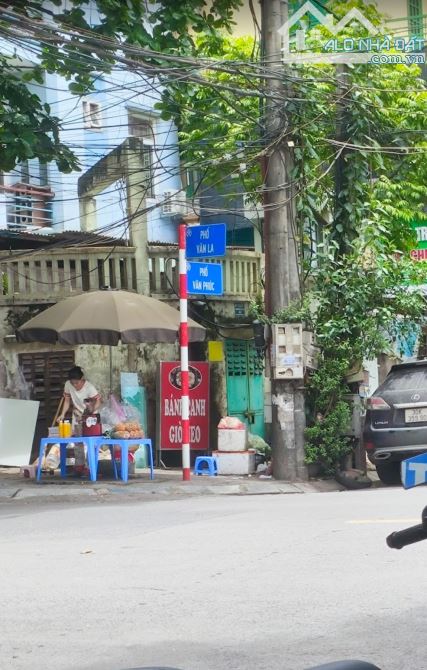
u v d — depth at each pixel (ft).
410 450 70.74
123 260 92.38
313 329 77.10
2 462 83.41
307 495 63.52
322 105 76.02
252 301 88.89
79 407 74.84
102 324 75.82
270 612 28.22
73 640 25.84
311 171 75.10
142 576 33.96
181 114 76.13
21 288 90.48
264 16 72.74
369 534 41.29
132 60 65.62
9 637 26.35
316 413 76.84
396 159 91.50
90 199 101.96
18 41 65.46
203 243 74.54
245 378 99.04
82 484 69.72
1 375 89.86
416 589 30.60
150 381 92.38
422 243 110.73
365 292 77.56
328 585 31.50
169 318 77.92
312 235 86.89
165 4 69.82
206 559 36.96
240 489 69.77
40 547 41.91
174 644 25.14
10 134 68.33
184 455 73.10
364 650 24.18
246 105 97.25
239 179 99.71
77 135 105.91
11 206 101.30
